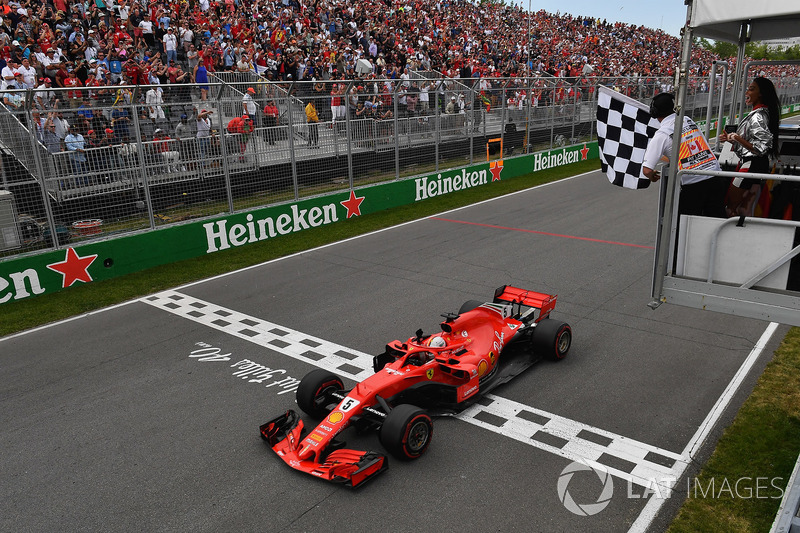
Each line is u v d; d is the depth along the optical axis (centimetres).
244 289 1125
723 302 496
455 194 1973
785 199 582
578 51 4462
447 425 655
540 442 620
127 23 1984
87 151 1147
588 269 1168
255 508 535
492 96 2139
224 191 1391
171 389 755
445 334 708
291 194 1531
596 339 857
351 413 588
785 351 803
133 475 588
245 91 1667
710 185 544
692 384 727
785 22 643
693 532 493
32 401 739
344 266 1241
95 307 1056
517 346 826
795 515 361
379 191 1738
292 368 799
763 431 625
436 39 3581
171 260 1302
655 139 580
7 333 953
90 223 1187
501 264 1216
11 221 1080
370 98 1677
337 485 562
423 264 1234
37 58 1614
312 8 2864
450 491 549
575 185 2103
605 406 684
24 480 588
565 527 502
